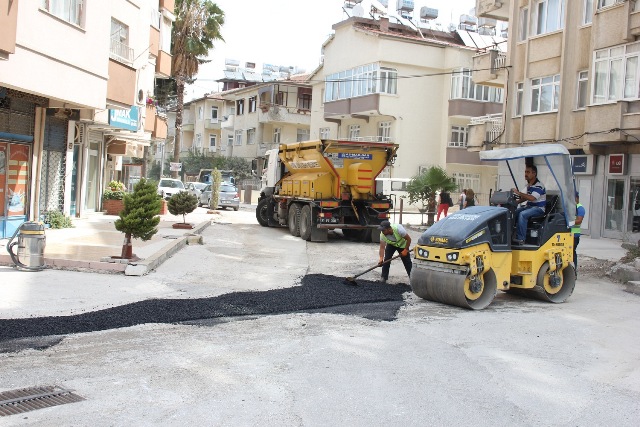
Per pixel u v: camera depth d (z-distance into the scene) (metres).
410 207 38.84
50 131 18.11
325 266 14.91
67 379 5.90
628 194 21.56
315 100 48.97
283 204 22.97
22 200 16.05
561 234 10.86
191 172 61.97
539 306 10.49
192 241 17.91
